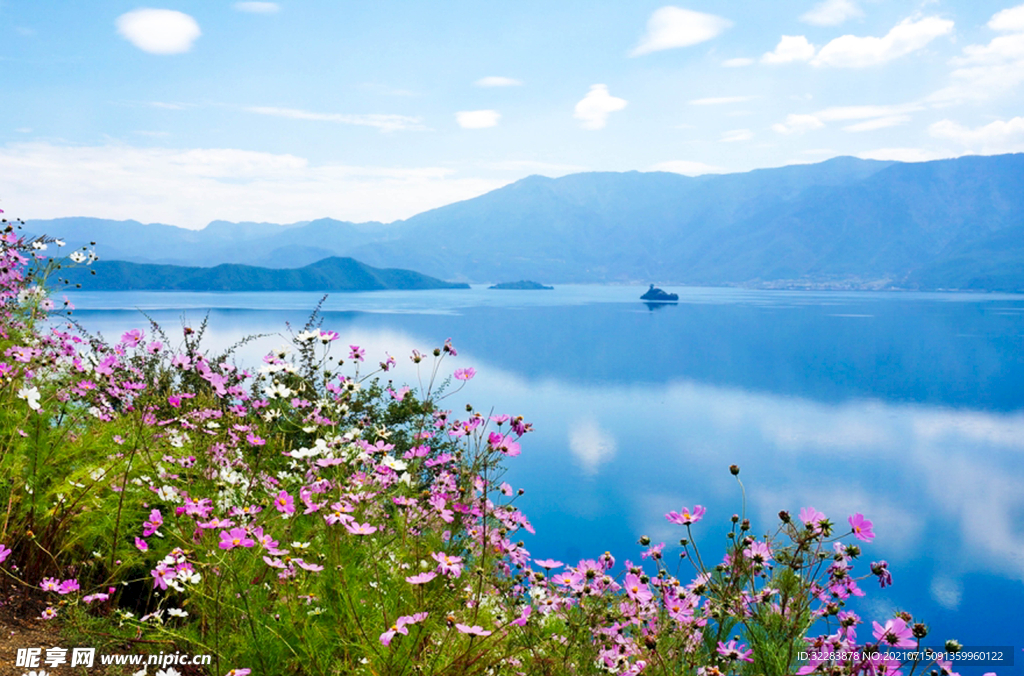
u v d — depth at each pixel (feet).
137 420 10.80
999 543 120.26
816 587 7.97
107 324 293.43
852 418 251.80
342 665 7.33
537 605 8.91
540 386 297.12
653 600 9.16
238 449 10.89
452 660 7.23
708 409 259.80
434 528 9.32
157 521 8.85
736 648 8.10
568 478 146.72
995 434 228.22
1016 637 81.15
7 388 10.89
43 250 16.66
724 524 115.55
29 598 8.68
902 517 135.23
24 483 9.10
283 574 8.01
